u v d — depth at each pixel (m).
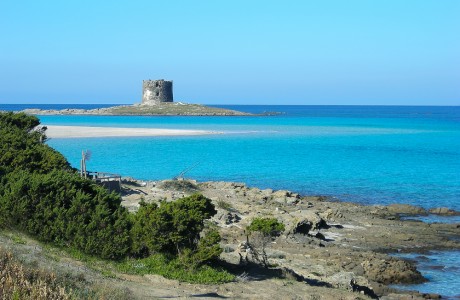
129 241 25.70
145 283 22.70
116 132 126.44
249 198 52.94
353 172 77.56
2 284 14.31
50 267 19.45
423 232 42.91
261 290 24.06
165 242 25.19
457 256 36.88
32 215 25.89
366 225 45.06
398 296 28.94
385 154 99.62
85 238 25.30
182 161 84.88
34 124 45.41
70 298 15.44
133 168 76.75
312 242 37.69
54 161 35.81
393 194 61.16
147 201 42.19
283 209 48.69
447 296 29.62
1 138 36.09
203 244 25.08
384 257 34.91
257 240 33.31
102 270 23.12
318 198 56.91
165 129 140.88
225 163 84.31
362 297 26.38
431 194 61.31
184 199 26.53
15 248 22.14
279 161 87.75
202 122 182.12
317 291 25.48
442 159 93.06
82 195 26.75
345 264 32.84
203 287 23.30
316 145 113.44
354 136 137.62
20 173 29.39
